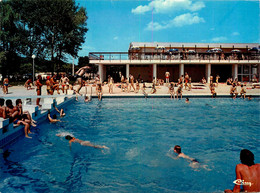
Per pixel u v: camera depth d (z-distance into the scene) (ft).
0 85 83.92
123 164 16.80
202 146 21.13
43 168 16.01
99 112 39.73
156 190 13.01
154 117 35.35
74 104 49.21
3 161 17.26
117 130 27.17
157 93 63.52
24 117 24.49
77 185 13.50
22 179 14.25
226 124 30.30
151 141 22.70
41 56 115.14
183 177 14.71
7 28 103.76
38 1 105.50
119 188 13.19
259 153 19.29
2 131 19.39
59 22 108.78
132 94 59.57
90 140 22.91
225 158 18.07
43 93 59.82
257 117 35.22
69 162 17.16
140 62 93.91
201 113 38.75
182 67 97.55
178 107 44.80
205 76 111.65
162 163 16.97
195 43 111.55
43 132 25.94
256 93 62.44
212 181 14.17
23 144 21.47
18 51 110.73
